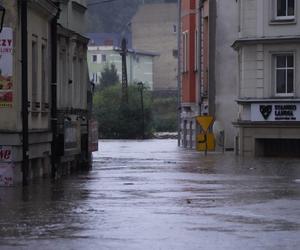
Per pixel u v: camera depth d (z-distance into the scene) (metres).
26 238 23.41
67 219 27.62
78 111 59.16
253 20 80.50
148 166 60.81
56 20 51.91
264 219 27.59
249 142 80.44
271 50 80.19
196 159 72.69
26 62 43.53
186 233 24.38
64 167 52.62
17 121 42.78
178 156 79.81
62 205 32.12
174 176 49.06
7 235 24.00
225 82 98.62
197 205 32.06
